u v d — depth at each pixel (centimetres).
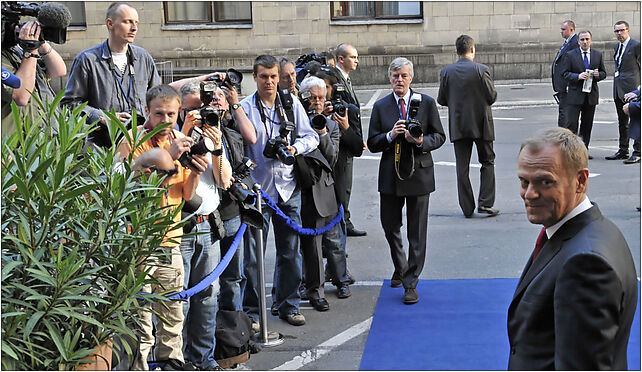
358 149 619
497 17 1986
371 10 2008
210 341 460
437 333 530
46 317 297
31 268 292
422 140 579
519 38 1989
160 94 402
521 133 1334
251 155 540
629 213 806
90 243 306
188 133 434
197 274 450
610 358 232
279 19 2005
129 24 547
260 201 508
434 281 638
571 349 232
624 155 1084
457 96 815
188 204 421
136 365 385
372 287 633
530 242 735
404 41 2009
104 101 548
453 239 754
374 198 931
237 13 2014
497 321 548
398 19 2006
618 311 233
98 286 310
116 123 313
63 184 303
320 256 582
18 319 285
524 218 823
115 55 554
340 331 542
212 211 446
